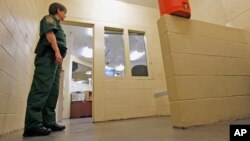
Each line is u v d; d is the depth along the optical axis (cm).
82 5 338
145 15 393
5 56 142
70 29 525
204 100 139
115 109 302
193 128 121
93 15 340
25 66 216
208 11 272
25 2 197
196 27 158
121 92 315
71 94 624
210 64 153
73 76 698
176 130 117
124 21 367
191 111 131
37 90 147
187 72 139
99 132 137
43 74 152
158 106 325
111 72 354
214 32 166
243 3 203
